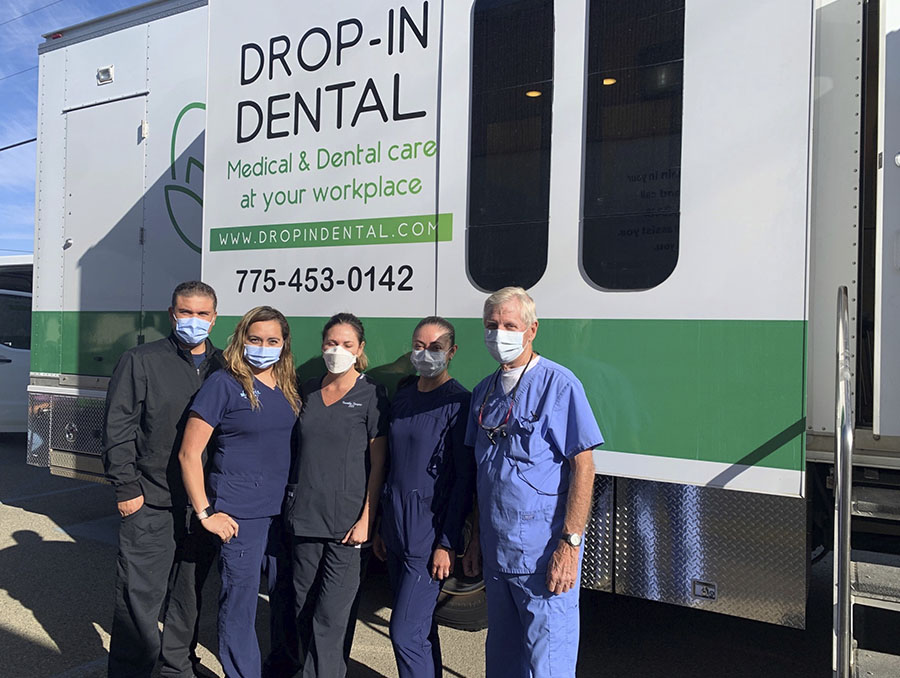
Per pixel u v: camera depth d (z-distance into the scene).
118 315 5.22
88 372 5.34
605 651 3.60
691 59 2.63
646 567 2.83
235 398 2.79
